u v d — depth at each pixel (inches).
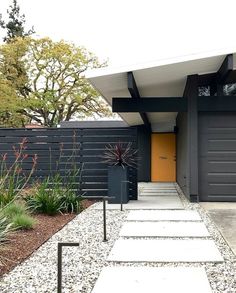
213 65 315.0
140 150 632.4
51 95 898.1
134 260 161.0
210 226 232.8
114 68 285.7
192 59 285.0
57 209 270.5
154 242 193.2
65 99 913.5
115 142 360.8
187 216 265.3
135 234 210.1
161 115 548.7
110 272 145.9
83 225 236.8
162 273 144.4
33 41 889.5
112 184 335.3
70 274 143.8
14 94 886.4
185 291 125.0
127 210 295.7
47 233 213.2
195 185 337.4
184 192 408.2
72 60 888.3
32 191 286.0
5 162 346.0
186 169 372.8
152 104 339.9
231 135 341.4
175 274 143.0
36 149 366.3
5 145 368.8
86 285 132.3
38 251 176.2
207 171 342.6
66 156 364.2
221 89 347.9
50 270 148.6
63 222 247.9
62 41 906.7
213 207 307.9
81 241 195.3
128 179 351.3
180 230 219.8
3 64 898.1
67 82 919.7
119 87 340.5
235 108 335.9
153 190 470.6
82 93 922.1
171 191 456.8
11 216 216.8
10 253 170.1
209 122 343.3
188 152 343.0
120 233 212.7
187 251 174.7
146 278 138.8
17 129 368.2
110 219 257.0
